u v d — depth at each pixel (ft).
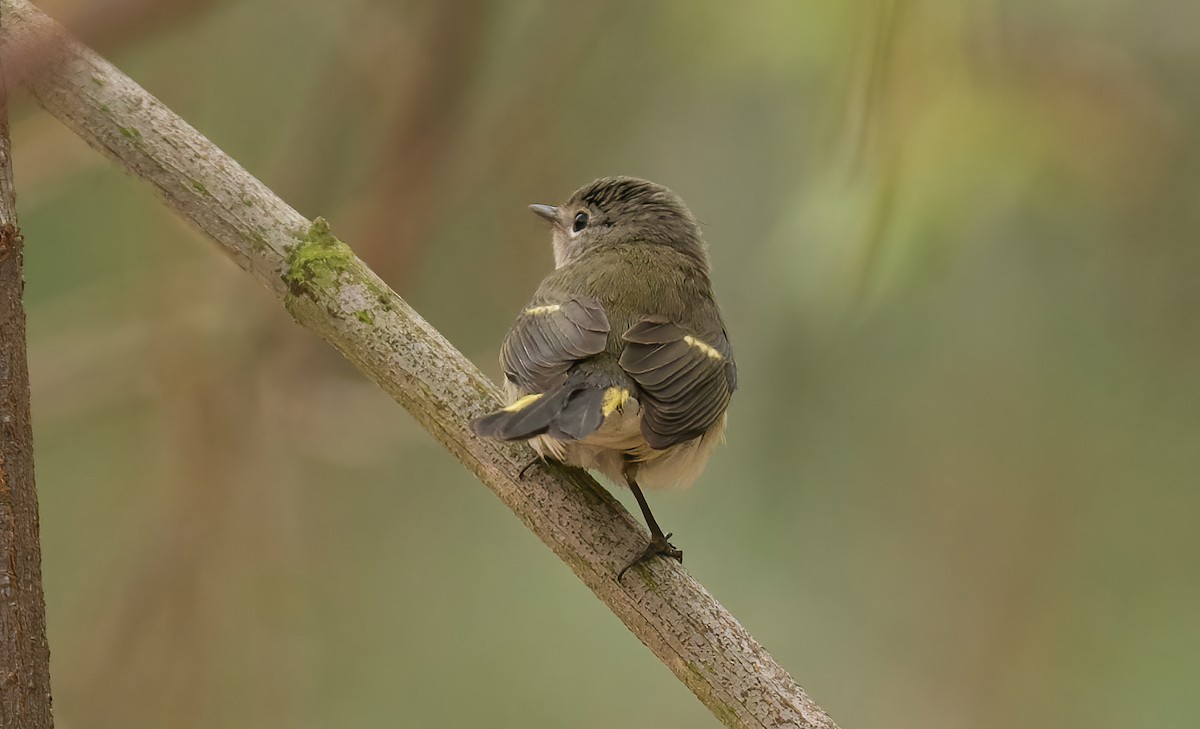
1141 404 40.14
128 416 36.60
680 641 20.77
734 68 32.24
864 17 27.86
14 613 16.44
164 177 22.16
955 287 38.81
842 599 40.27
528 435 20.47
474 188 37.83
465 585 40.83
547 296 26.03
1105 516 41.24
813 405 39.45
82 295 34.99
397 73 34.65
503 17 36.70
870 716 39.70
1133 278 38.55
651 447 22.63
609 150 37.81
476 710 39.55
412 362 22.08
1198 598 40.88
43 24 21.77
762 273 36.88
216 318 34.60
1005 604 41.06
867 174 27.84
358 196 35.55
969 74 27.53
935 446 40.47
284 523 34.73
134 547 35.24
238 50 36.63
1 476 16.47
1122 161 29.07
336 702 38.09
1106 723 40.50
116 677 33.37
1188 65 34.73
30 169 30.89
